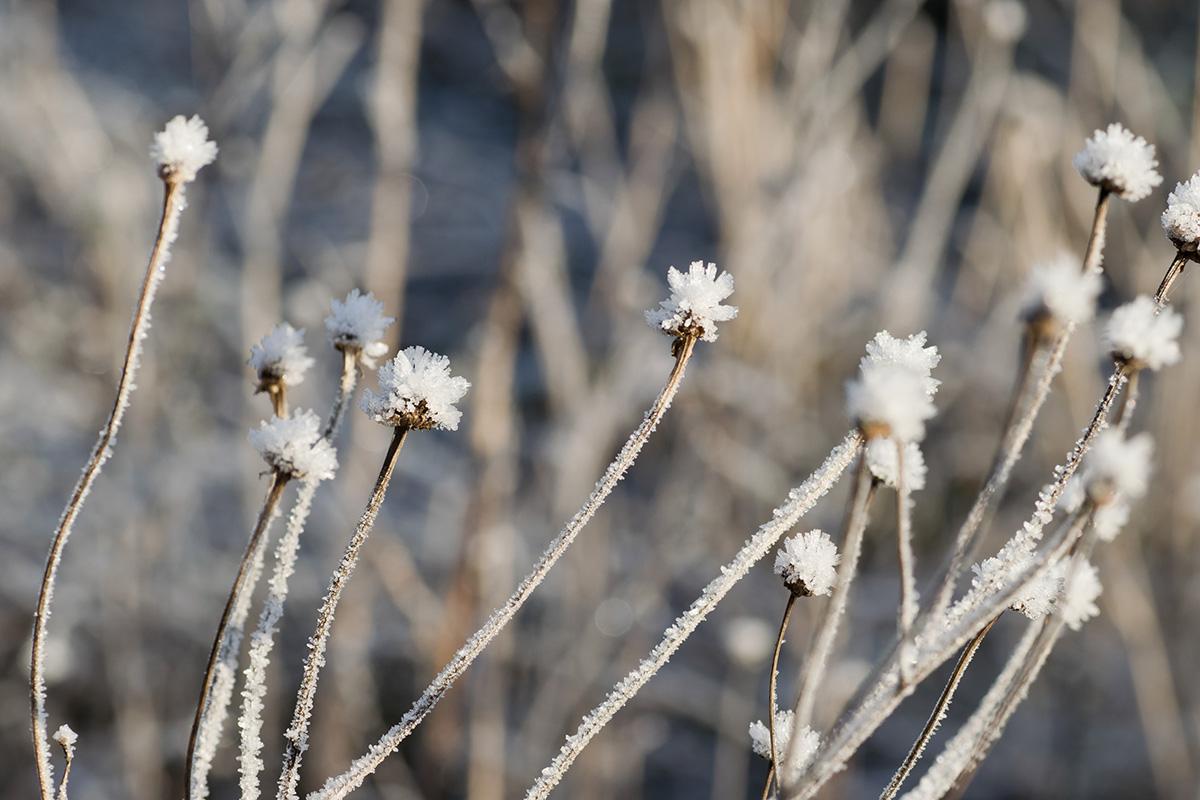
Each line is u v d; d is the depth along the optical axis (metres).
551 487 1.34
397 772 1.12
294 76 1.31
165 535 1.22
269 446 0.57
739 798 1.10
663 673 1.23
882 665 0.56
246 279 1.29
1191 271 1.34
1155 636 1.18
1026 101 1.31
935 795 0.58
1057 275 0.55
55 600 1.24
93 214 1.38
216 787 1.15
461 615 1.10
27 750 1.19
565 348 1.21
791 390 1.31
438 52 2.64
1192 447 1.35
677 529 1.28
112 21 2.65
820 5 1.32
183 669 1.21
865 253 1.49
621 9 2.64
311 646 0.58
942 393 1.51
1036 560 0.56
